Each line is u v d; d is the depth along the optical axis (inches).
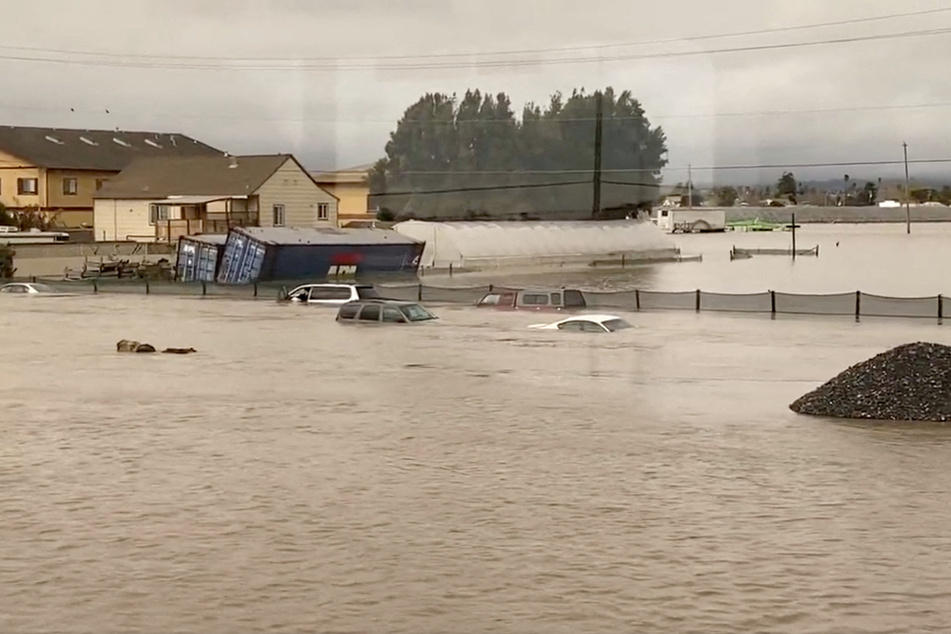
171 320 1883.6
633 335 1641.2
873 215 5556.1
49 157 3887.8
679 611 458.0
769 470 726.5
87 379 1171.9
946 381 940.0
